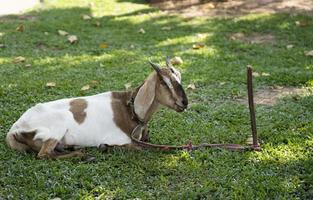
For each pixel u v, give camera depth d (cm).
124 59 783
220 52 815
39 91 647
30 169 447
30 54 802
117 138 474
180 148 488
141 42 873
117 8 1121
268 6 1100
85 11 1090
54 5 1145
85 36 905
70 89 656
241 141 512
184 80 690
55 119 462
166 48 837
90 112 470
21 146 479
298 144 498
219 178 436
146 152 478
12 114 572
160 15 1058
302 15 1016
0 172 448
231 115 579
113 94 484
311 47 838
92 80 687
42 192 416
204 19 1020
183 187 423
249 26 955
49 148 459
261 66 750
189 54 802
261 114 579
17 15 1046
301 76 693
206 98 634
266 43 869
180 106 459
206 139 517
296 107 597
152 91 465
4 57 784
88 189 423
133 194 411
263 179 433
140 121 476
